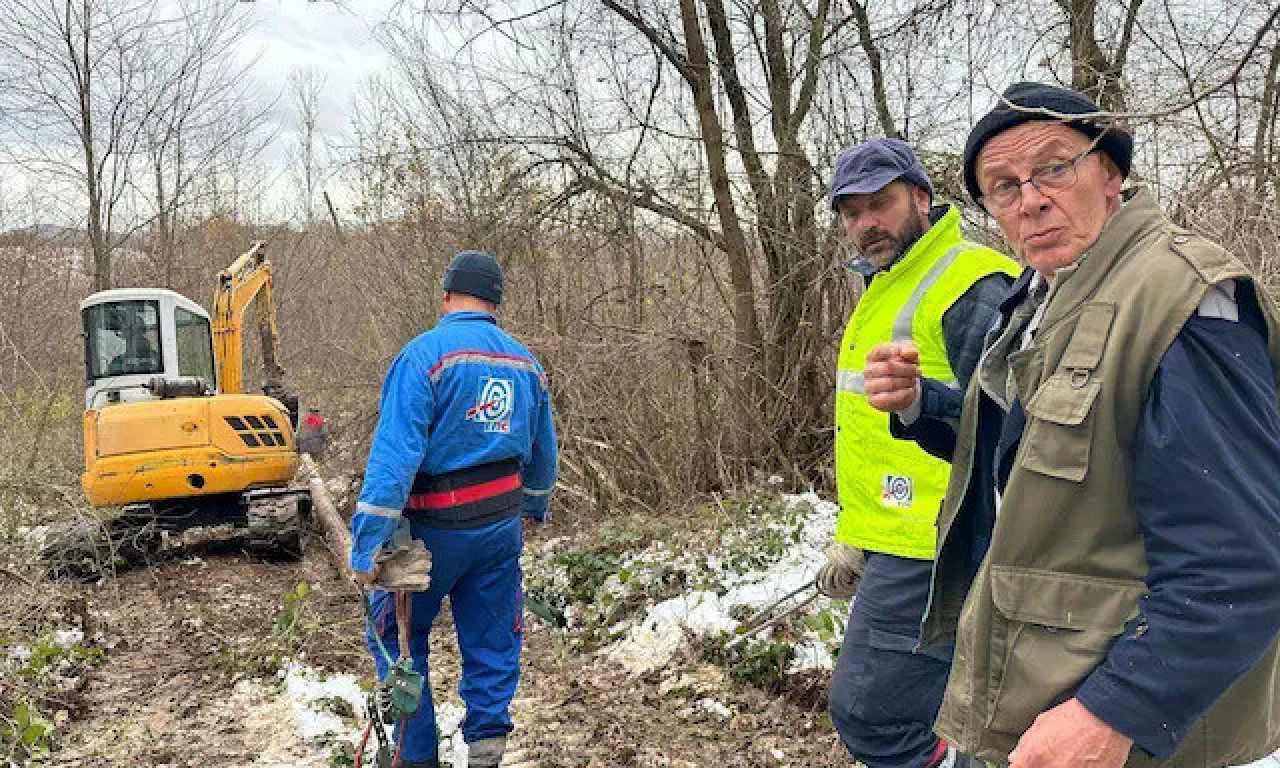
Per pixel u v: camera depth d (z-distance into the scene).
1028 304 2.17
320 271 22.30
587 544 8.10
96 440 8.89
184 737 5.06
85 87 17.03
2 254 17.88
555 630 6.51
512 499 4.19
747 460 9.48
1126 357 1.73
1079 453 1.76
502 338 4.32
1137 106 4.69
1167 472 1.64
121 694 5.73
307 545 9.65
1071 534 1.79
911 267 3.28
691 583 6.65
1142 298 1.74
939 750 3.21
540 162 10.25
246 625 6.98
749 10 9.36
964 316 3.10
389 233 11.78
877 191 3.22
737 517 8.00
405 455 3.85
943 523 2.33
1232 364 1.66
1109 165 2.03
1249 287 1.70
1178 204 4.65
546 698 5.46
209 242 23.25
